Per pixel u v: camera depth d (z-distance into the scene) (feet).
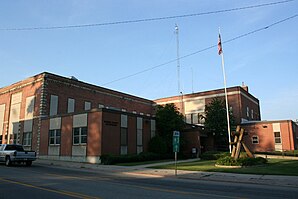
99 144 92.99
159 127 123.34
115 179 53.21
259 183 49.42
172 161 100.37
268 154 125.70
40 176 53.67
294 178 53.67
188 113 178.29
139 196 33.71
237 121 156.56
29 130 126.82
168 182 50.11
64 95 133.59
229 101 162.30
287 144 137.28
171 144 118.83
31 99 130.00
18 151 79.87
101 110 94.94
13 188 38.42
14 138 135.85
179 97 184.96
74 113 104.27
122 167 79.66
